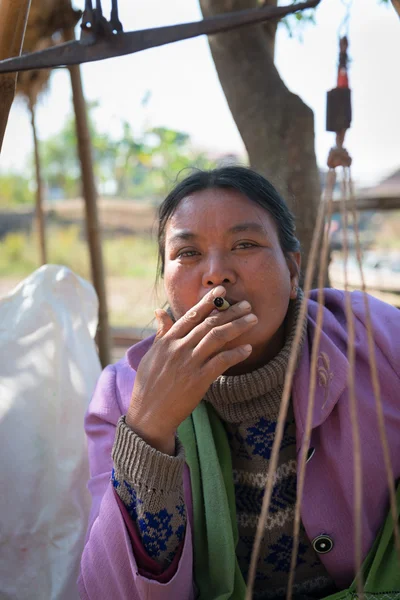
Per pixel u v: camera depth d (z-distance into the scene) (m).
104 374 1.25
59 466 1.33
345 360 1.08
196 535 1.09
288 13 0.69
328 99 0.68
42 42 2.12
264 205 1.06
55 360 1.39
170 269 1.06
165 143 9.62
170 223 1.07
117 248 9.84
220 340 0.93
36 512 1.29
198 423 1.12
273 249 1.03
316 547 1.06
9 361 1.36
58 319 1.42
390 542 1.07
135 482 0.97
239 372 1.10
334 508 1.07
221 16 0.71
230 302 1.00
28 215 11.07
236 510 1.12
